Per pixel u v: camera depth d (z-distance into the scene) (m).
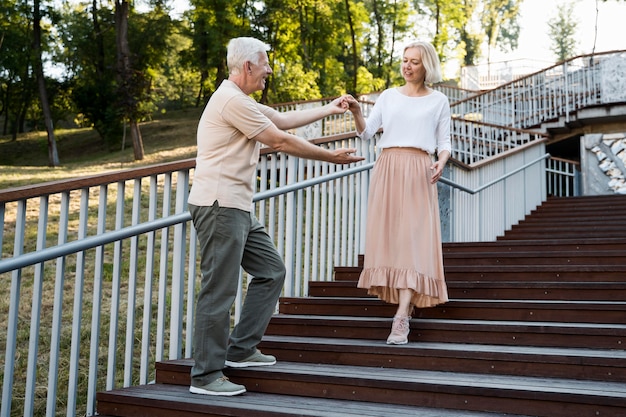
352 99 3.47
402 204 3.57
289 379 2.97
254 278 3.13
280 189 4.06
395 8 33.09
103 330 5.11
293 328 3.84
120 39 26.03
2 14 28.00
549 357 2.90
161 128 31.41
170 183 3.43
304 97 28.81
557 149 18.19
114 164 21.83
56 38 33.16
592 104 14.91
